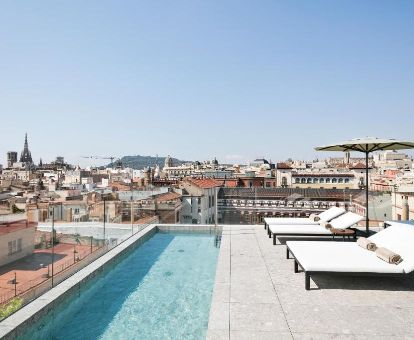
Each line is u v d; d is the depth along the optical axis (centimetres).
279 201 6109
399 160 12500
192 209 5653
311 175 8019
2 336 675
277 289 873
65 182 12212
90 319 909
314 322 685
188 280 1203
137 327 853
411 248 924
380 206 4109
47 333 818
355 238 1431
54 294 886
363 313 727
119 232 2708
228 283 920
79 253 3231
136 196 5366
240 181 9144
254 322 687
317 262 892
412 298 812
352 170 8056
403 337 622
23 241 3309
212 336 631
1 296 1939
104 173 15812
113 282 1190
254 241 1455
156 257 1504
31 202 5525
